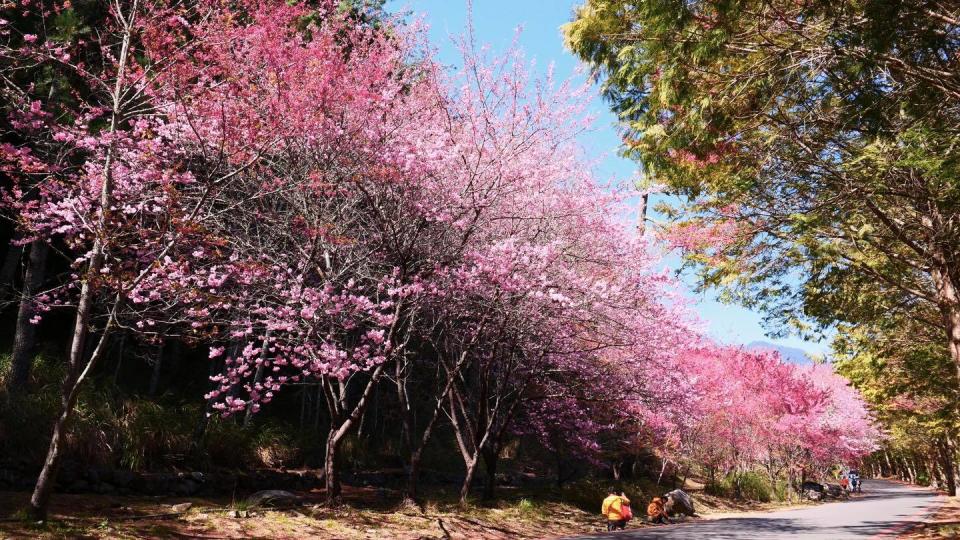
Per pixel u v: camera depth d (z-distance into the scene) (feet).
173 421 43.50
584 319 44.14
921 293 40.22
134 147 35.04
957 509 73.82
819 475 123.13
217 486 41.73
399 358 46.44
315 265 38.70
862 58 24.26
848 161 30.73
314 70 34.17
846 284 45.73
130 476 37.45
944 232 34.42
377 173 35.40
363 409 39.24
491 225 43.39
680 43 26.35
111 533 26.91
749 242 42.19
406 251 38.96
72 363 28.17
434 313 46.75
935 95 26.45
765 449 93.30
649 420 63.31
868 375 65.62
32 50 30.83
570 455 68.39
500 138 40.34
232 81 31.19
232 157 32.35
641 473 81.82
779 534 41.96
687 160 34.86
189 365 68.80
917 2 23.02
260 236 39.47
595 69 32.53
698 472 98.63
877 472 273.75
